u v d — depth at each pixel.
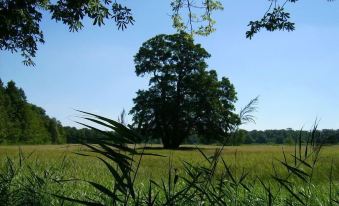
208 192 3.83
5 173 5.82
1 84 129.25
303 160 3.64
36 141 136.62
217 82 72.38
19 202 4.66
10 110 129.00
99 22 13.43
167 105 69.62
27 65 17.70
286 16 12.34
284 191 6.53
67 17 14.44
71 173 8.31
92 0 13.34
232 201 4.37
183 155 35.09
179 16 13.94
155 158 29.70
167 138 70.81
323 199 5.24
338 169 12.46
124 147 2.71
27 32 16.84
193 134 73.06
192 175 3.73
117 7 13.38
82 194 5.84
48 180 5.96
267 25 12.48
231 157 32.34
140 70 73.94
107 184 7.91
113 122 2.63
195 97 72.06
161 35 75.00
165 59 74.00
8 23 15.55
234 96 72.44
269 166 21.03
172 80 72.69
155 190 6.43
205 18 13.85
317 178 10.19
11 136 127.25
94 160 21.91
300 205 4.69
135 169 2.83
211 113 69.81
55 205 4.85
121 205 4.32
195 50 74.19
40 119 144.75
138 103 71.19
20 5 15.41
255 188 6.57
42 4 16.03
